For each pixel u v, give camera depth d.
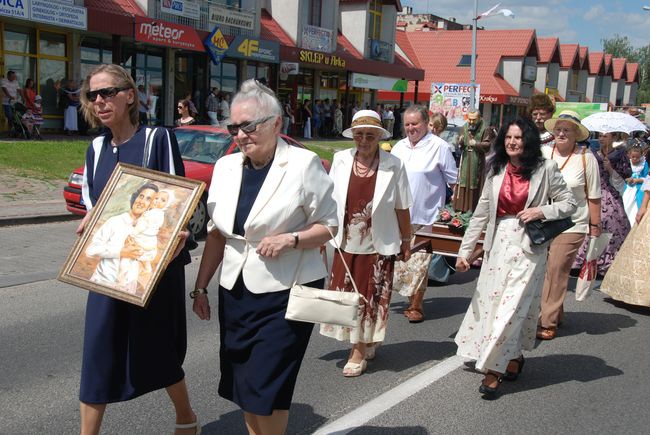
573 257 5.74
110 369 3.02
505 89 42.53
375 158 4.73
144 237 2.90
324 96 31.98
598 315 6.67
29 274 7.04
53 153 15.20
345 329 4.70
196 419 3.46
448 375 4.85
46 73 19.52
